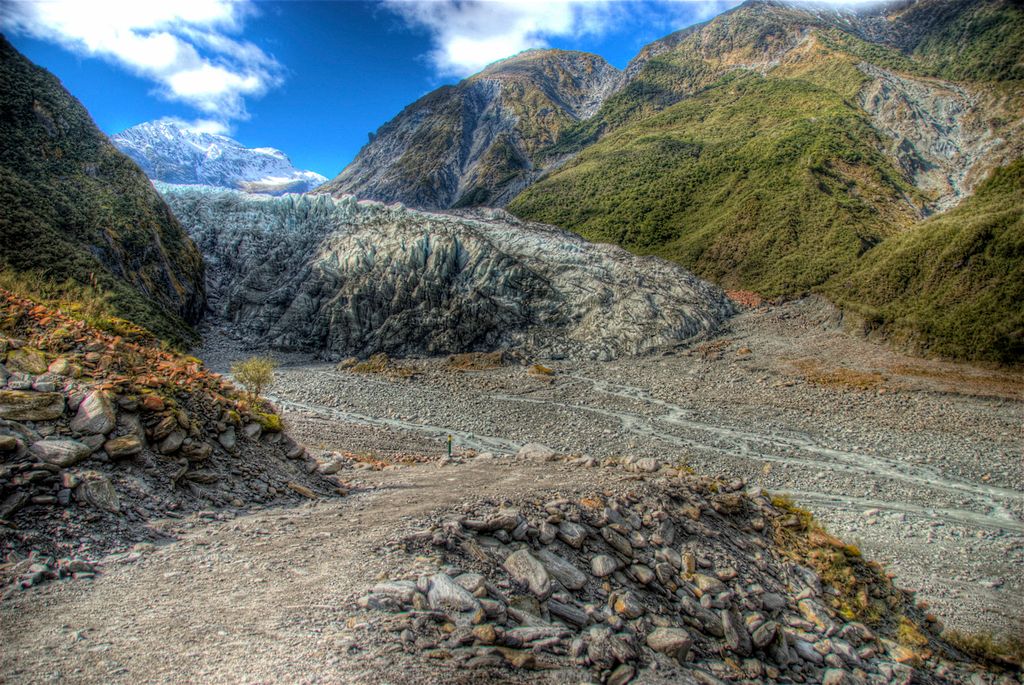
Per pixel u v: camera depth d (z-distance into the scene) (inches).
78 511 372.2
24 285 766.5
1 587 284.7
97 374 509.4
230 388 685.3
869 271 3299.7
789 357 2677.2
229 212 3816.4
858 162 4655.5
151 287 2795.3
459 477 738.8
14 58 3196.4
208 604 280.8
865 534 1058.1
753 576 499.5
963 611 749.3
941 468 1483.8
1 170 2480.3
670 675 306.8
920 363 2470.5
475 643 259.3
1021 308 2428.6
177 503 447.2
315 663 219.3
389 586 298.4
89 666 215.9
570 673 264.4
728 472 1424.7
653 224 4849.9
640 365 2768.2
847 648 443.8
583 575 388.5
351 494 614.5
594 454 1555.1
